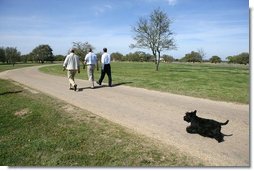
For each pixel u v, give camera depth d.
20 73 29.48
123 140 6.14
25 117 8.53
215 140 6.06
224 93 11.98
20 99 11.42
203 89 13.33
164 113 8.52
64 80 19.25
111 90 13.41
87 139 6.30
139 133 6.59
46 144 6.16
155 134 6.50
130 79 18.73
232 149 5.55
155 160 5.12
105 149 5.71
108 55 14.89
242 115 8.16
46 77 22.42
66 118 8.10
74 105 9.77
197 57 92.00
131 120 7.73
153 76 22.73
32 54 116.31
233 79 20.38
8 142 6.49
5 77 23.77
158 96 11.55
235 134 6.43
